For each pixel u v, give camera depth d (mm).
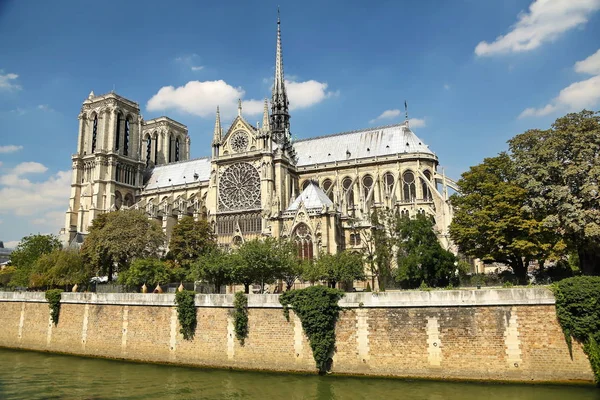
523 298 40562
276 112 132375
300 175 124062
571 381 38250
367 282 71438
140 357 55000
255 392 40781
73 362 55875
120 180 149750
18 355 61719
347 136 129125
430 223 70250
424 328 43000
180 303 53031
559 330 39375
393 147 119875
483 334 41188
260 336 48688
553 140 56875
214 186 116688
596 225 48094
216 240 104062
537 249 58281
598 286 38219
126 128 159625
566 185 53812
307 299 46656
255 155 111500
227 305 50938
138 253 86125
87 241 87875
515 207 59188
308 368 46000
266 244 62562
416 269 64688
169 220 118688
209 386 43062
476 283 62562
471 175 67812
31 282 83562
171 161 182750
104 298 59562
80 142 151125
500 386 38938
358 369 44406
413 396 37719
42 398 40719
